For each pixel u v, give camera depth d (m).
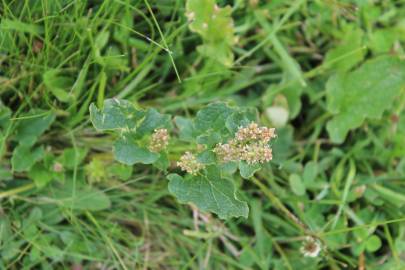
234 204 0.37
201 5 0.41
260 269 0.44
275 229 0.44
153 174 0.43
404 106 0.45
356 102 0.44
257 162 0.36
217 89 0.44
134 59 0.42
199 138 0.37
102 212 0.42
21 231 0.41
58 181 0.42
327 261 0.43
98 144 0.43
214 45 0.42
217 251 0.43
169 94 0.44
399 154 0.45
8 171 0.41
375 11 0.45
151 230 0.44
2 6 0.40
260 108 0.45
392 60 0.43
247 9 0.44
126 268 0.41
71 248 0.42
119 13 0.41
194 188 0.37
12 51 0.40
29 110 0.41
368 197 0.44
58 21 0.40
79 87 0.41
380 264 0.44
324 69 0.45
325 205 0.44
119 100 0.37
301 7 0.45
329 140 0.45
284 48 0.45
